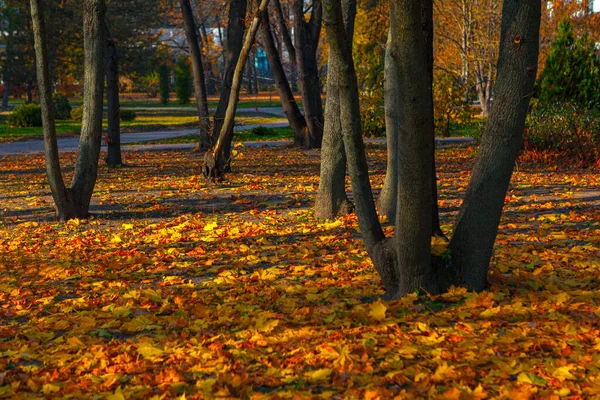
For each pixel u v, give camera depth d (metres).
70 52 56.81
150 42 66.88
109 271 7.23
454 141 24.75
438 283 5.47
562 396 3.50
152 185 14.73
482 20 35.84
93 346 4.62
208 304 5.71
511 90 5.13
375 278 6.27
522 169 16.42
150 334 5.00
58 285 6.84
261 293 5.95
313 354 4.18
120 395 3.57
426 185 5.05
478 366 3.99
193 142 27.48
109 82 18.28
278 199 12.38
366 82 28.08
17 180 16.42
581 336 4.43
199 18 69.50
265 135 29.83
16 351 4.64
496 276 5.94
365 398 3.47
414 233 5.20
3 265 7.71
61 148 25.92
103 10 10.72
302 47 22.92
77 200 10.95
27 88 58.22
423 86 4.75
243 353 4.25
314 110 23.27
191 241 8.84
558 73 20.70
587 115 17.47
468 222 5.44
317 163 18.94
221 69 79.62
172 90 86.06
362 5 39.25
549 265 6.51
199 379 3.91
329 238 8.43
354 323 4.84
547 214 9.88
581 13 43.28
